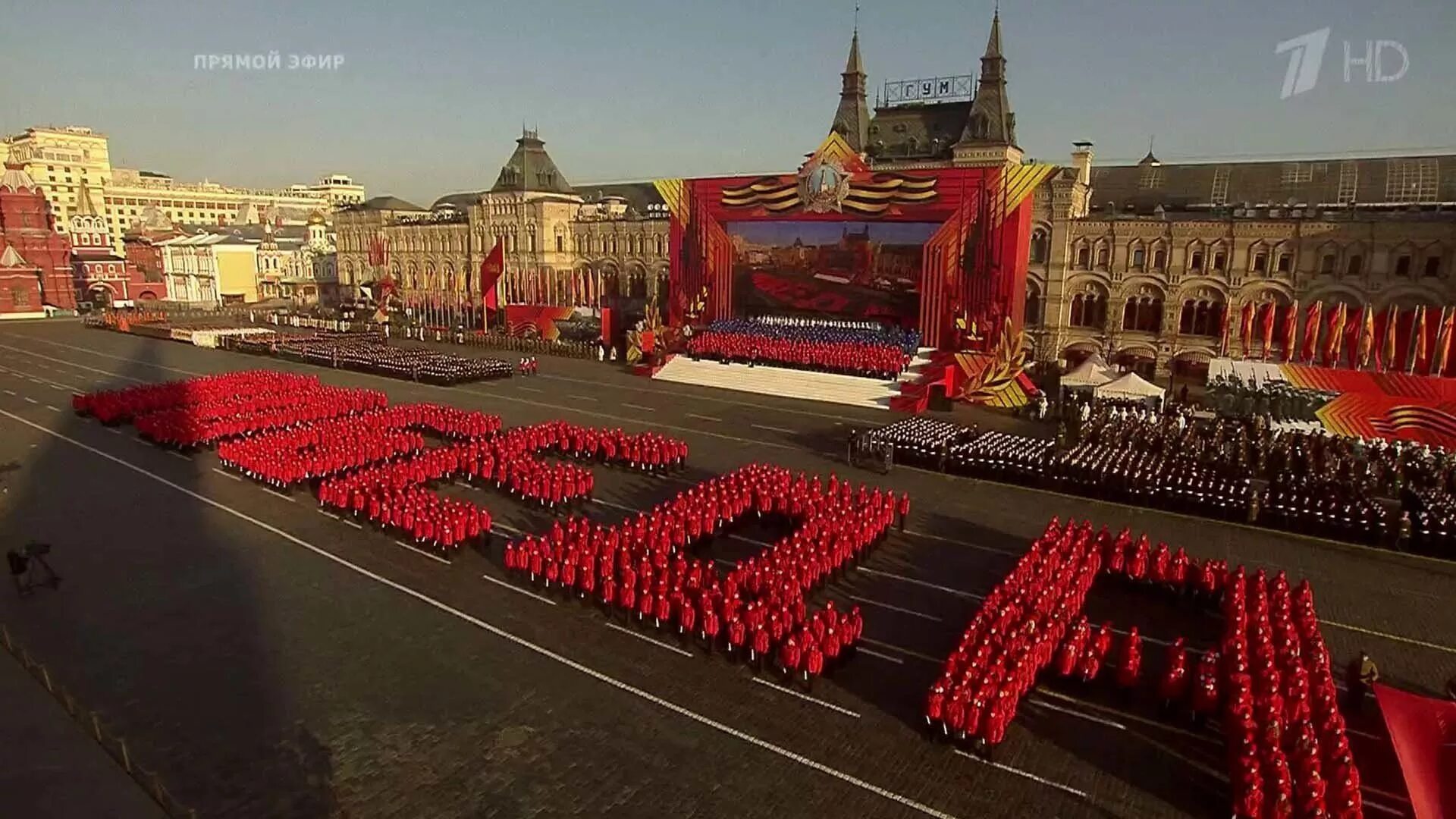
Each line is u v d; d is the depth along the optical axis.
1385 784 19.03
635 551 28.88
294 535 33.66
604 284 104.31
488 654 24.16
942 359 64.81
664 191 80.94
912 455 45.44
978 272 64.50
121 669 22.78
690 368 73.25
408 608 27.08
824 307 73.81
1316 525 34.66
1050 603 24.56
